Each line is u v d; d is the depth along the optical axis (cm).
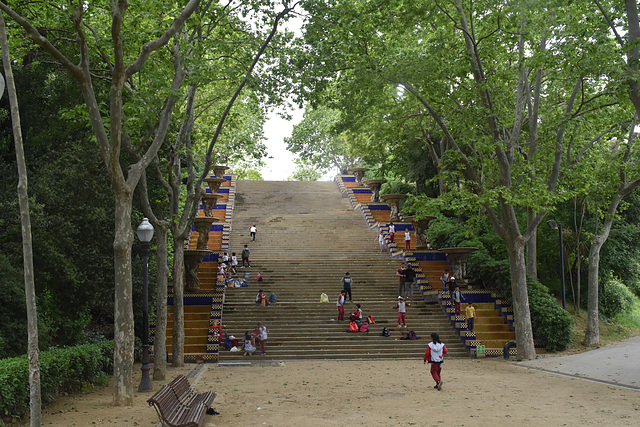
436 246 3309
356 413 1077
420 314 2494
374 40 1981
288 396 1284
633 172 2209
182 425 809
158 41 1222
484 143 1900
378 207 4012
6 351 1291
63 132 2055
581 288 2880
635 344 2297
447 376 1631
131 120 1289
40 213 1720
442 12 1934
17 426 969
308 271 2941
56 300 1712
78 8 1099
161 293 1667
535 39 1986
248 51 1962
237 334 2317
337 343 2244
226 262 2867
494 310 2539
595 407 1134
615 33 1587
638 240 2780
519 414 1059
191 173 1994
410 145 2725
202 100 2347
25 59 2361
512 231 2098
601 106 1817
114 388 1173
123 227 1192
